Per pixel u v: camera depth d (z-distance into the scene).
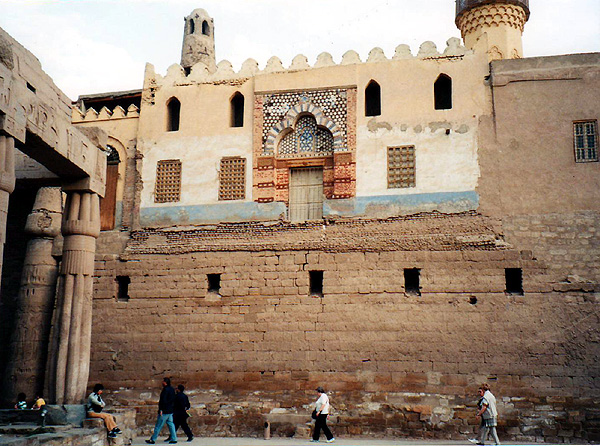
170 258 26.44
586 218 23.72
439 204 24.86
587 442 21.95
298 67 27.23
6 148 16.73
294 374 24.28
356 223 25.33
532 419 22.42
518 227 24.09
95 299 26.53
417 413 23.05
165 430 24.47
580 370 22.59
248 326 25.09
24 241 29.02
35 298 26.09
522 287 23.56
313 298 24.89
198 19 37.34
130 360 25.61
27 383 25.25
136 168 27.91
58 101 21.53
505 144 24.86
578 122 24.56
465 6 31.38
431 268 24.27
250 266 25.69
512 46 30.66
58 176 21.69
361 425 23.28
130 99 30.16
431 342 23.64
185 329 25.58
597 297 23.03
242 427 23.97
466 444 21.09
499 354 23.12
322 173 26.62
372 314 24.28
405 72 26.28
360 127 26.11
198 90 28.14
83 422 18.92
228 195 26.80
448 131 25.38
